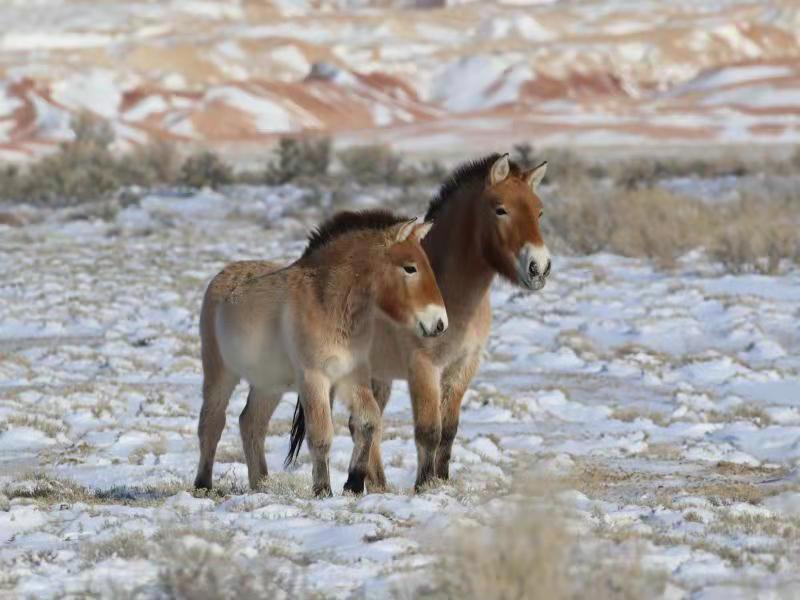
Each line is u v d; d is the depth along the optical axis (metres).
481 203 28.94
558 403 47.62
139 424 43.00
